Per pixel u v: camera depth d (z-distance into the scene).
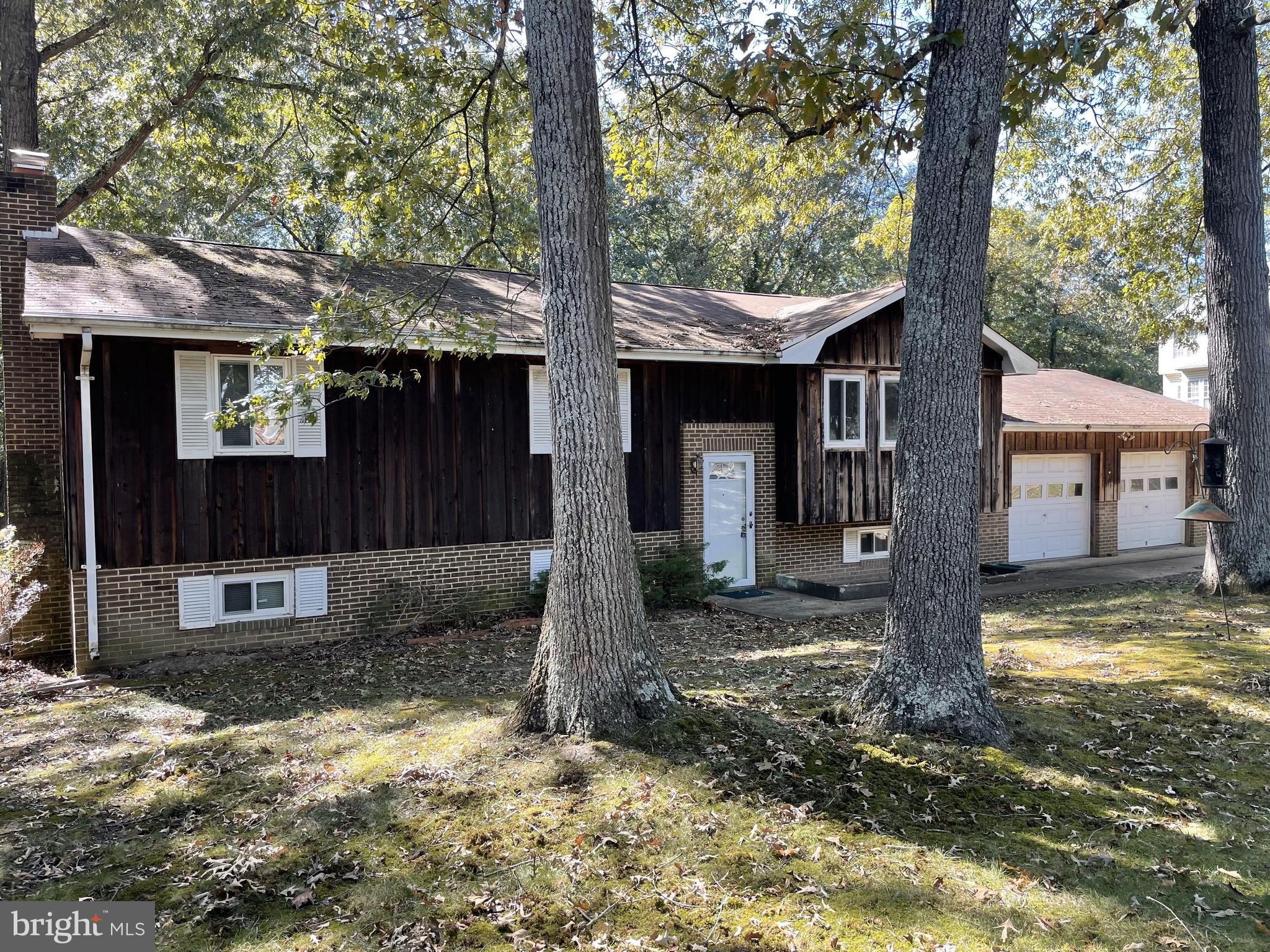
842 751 5.70
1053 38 8.05
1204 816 5.12
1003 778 5.45
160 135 20.62
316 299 10.74
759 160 14.03
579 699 5.78
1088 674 8.12
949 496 6.09
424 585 11.87
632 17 10.89
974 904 4.10
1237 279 11.99
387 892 4.22
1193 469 21.94
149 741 7.13
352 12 10.30
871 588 14.04
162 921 4.06
